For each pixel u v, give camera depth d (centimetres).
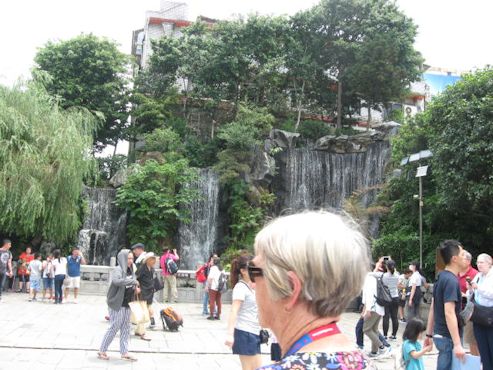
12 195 2145
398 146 2698
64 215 2347
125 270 894
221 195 3572
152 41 3988
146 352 988
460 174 1927
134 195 3238
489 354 596
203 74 3950
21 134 2270
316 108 4422
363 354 145
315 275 145
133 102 3972
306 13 4144
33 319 1362
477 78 2048
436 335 577
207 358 969
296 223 154
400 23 4050
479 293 673
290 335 150
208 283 1584
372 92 4034
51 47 3988
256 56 4059
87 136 2494
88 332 1188
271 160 3644
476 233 2228
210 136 4153
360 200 3428
